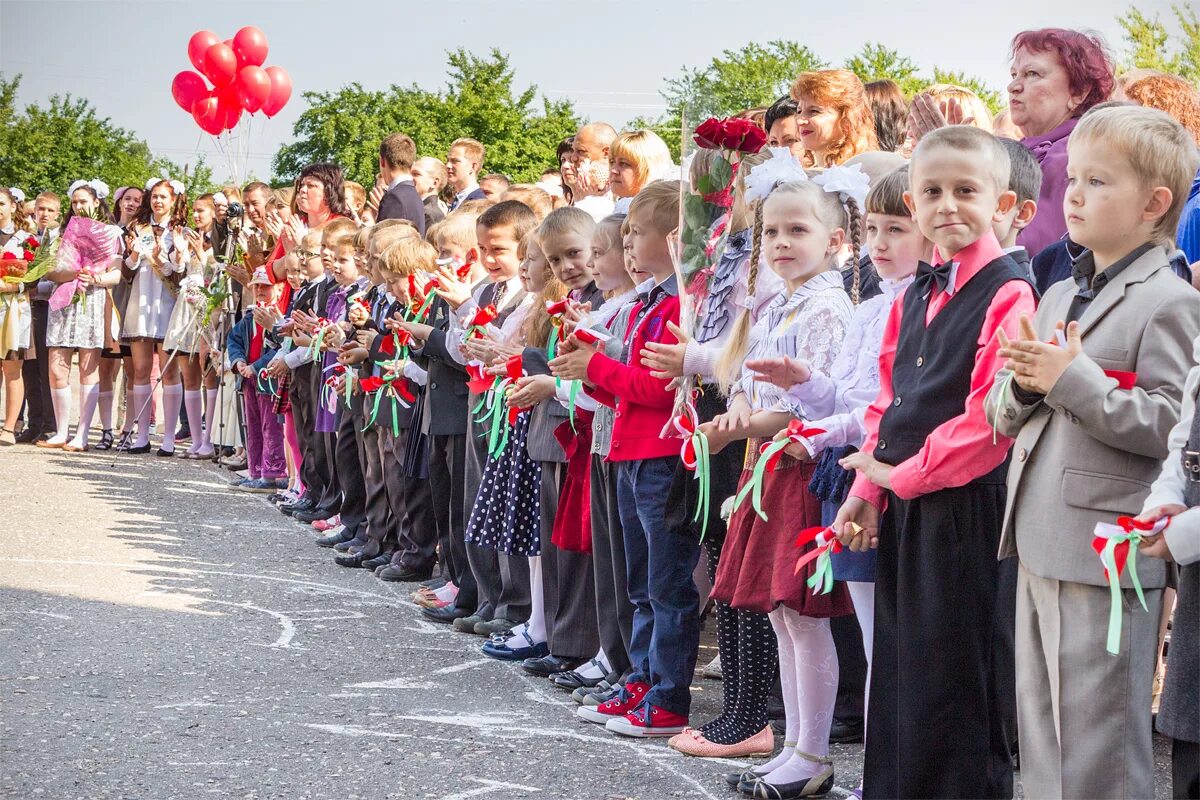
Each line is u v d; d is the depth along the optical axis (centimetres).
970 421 308
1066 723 286
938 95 503
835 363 371
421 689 491
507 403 512
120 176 3862
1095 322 290
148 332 1177
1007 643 324
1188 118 475
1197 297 283
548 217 518
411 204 843
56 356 1194
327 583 692
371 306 744
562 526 499
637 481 442
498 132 4078
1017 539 296
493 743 421
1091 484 283
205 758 392
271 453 1005
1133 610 282
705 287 413
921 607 318
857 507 336
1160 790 377
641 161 573
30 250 1183
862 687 443
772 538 379
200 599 634
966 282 323
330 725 435
